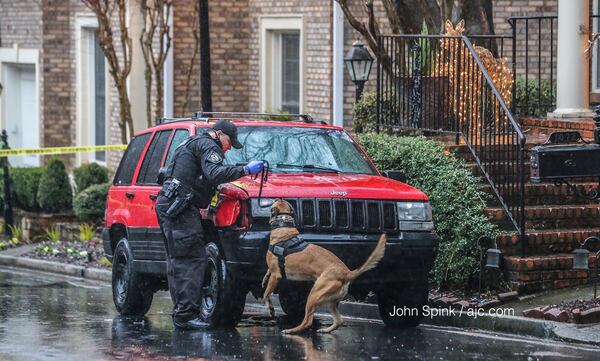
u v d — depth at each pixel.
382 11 37.34
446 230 24.11
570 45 29.08
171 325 22.56
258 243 20.45
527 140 27.55
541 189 25.48
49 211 40.97
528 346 19.78
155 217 23.16
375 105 30.41
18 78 51.50
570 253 24.39
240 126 22.84
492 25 31.75
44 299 27.36
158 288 24.33
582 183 25.98
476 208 24.00
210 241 21.97
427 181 24.53
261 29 41.25
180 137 23.05
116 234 25.06
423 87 27.95
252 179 21.31
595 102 30.89
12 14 50.03
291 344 19.83
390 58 28.88
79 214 39.06
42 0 47.84
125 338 20.83
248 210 20.56
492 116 26.38
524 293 23.38
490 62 29.31
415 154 24.91
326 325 22.47
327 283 20.03
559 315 21.02
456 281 23.98
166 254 21.78
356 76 32.00
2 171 43.06
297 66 40.84
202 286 21.42
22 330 21.97
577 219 25.14
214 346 19.72
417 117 28.03
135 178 24.09
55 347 19.92
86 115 47.34
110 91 44.94
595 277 22.38
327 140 22.97
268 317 23.70
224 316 21.36
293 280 20.36
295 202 20.69
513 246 23.86
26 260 35.31
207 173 20.67
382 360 18.38
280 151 22.50
